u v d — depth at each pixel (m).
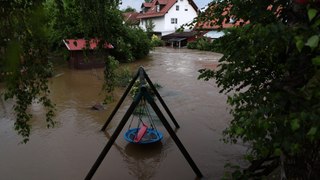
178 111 10.76
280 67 2.95
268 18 2.80
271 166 3.20
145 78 8.33
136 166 6.91
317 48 1.93
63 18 3.29
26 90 3.31
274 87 2.54
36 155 7.36
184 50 33.75
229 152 7.43
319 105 1.92
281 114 2.25
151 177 6.45
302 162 2.50
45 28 2.43
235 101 2.84
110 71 4.29
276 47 2.29
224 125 9.30
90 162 7.04
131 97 12.68
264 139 2.46
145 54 26.67
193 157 7.23
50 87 14.85
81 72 18.73
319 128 1.86
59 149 7.69
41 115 10.16
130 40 23.86
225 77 3.75
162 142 8.20
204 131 8.86
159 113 5.88
